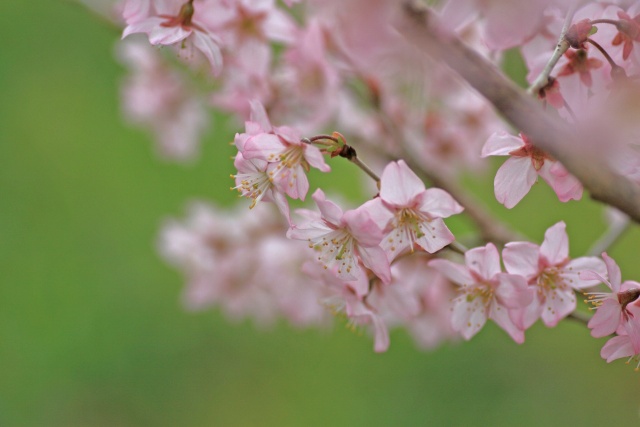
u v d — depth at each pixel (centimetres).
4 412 131
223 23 84
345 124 94
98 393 134
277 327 138
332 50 88
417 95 91
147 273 140
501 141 74
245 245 102
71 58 153
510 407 129
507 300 77
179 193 143
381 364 134
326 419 131
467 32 82
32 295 137
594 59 75
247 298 104
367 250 74
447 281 89
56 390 133
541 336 132
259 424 132
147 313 138
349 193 125
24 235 140
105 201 143
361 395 132
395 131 91
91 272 139
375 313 80
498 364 132
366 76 89
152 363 136
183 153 107
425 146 96
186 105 104
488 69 70
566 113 74
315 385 134
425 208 75
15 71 151
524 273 77
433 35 69
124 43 101
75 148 146
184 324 139
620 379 127
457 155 97
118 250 141
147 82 103
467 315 77
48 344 135
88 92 151
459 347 134
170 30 78
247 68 86
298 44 87
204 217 104
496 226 89
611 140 71
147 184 144
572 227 125
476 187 122
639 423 124
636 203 70
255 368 136
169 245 105
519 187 74
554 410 127
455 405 130
